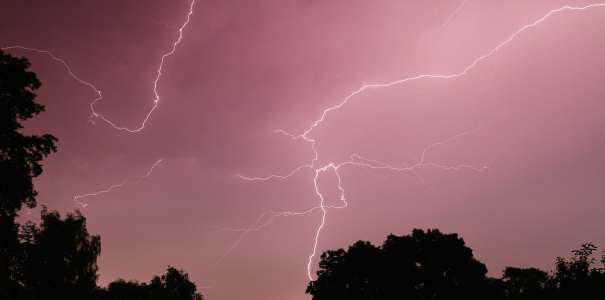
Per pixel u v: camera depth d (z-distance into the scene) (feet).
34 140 60.75
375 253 67.92
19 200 60.39
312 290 70.59
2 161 55.83
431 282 60.70
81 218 96.99
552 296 36.63
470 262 63.87
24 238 66.23
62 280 75.41
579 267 36.94
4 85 56.85
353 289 65.10
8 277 20.10
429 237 68.33
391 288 54.95
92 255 94.32
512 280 61.05
